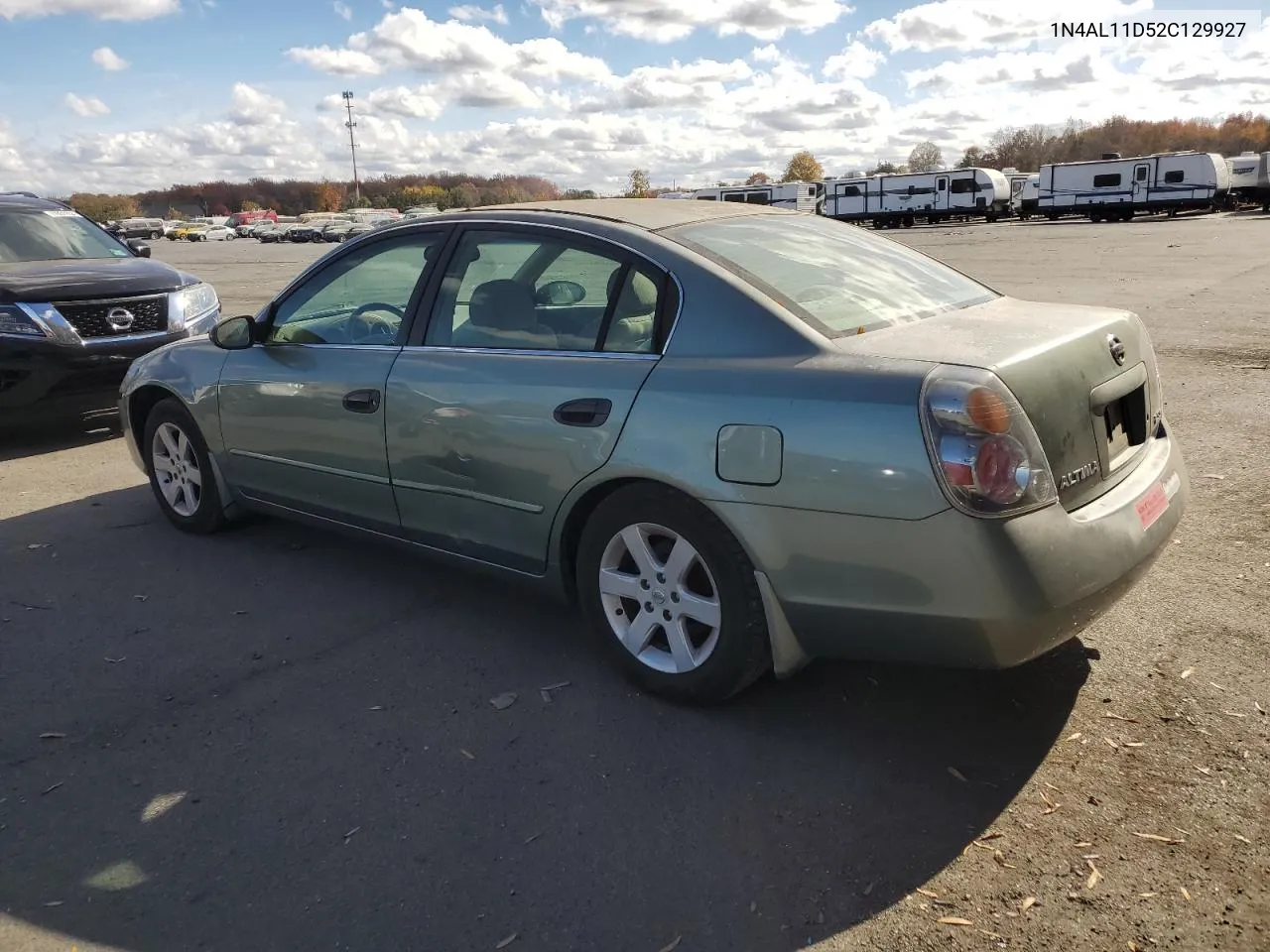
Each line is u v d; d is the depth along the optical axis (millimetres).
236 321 4445
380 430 3871
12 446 7352
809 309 3084
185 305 7891
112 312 7375
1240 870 2426
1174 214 47656
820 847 2576
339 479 4141
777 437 2803
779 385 2852
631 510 3180
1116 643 3596
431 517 3822
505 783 2889
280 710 3338
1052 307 3477
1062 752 2951
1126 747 2957
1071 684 3328
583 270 3434
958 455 2555
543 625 3965
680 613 3188
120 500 5805
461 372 3609
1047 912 2316
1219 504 5031
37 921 2377
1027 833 2598
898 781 2848
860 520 2691
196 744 3139
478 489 3588
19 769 3021
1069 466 2785
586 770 2949
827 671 3510
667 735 3127
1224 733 2998
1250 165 47750
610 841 2621
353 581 4457
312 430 4180
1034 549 2592
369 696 3418
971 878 2443
